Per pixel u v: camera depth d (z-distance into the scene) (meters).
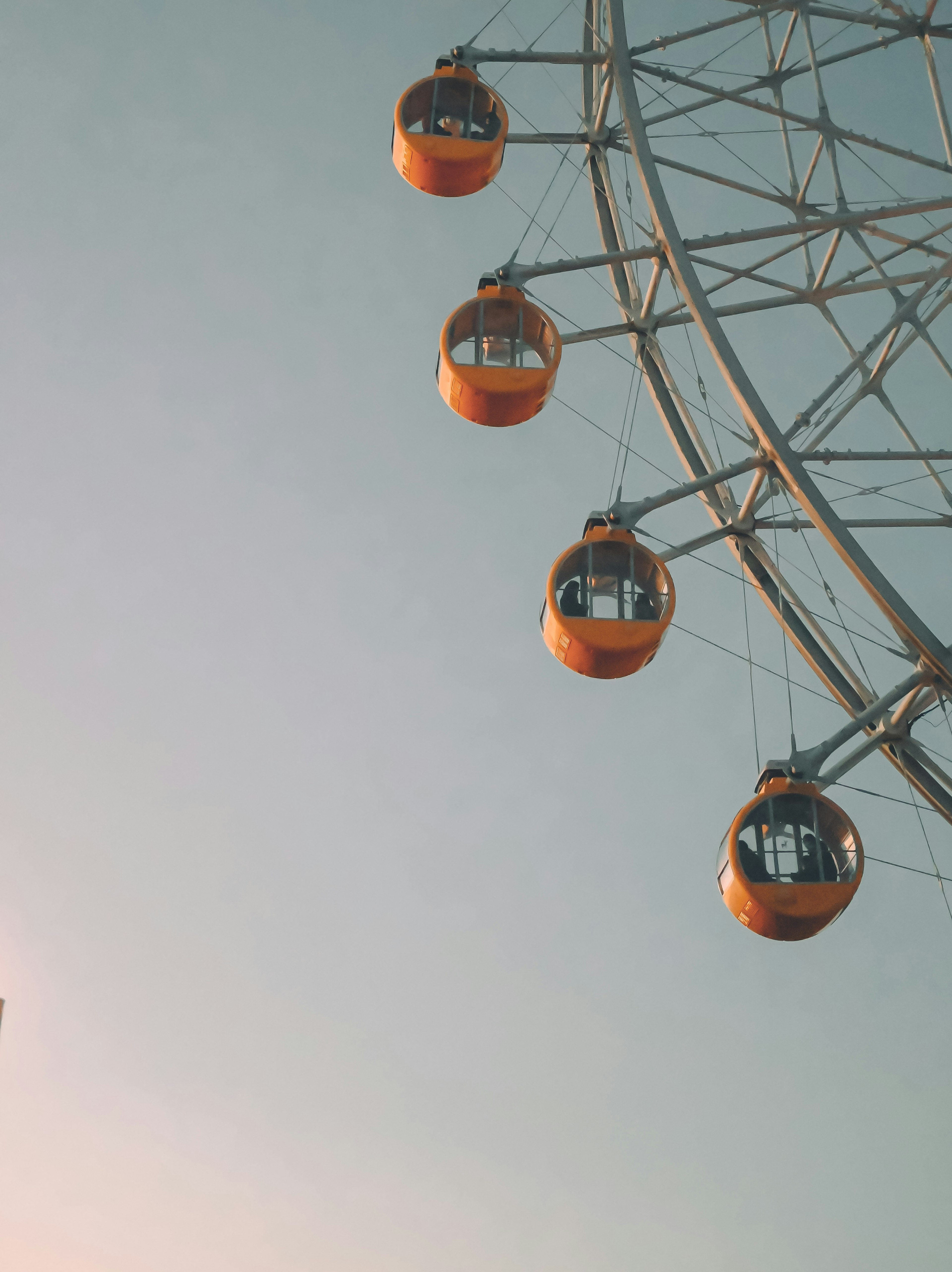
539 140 23.16
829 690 21.11
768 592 21.56
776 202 21.89
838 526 17.50
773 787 17.94
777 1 21.73
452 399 20.05
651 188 20.06
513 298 20.33
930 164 20.92
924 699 18.41
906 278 20.50
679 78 21.06
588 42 23.91
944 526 18.66
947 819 19.38
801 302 20.98
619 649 18.39
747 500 20.45
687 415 22.33
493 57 22.61
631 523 19.34
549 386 19.94
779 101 22.45
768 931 17.47
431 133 22.14
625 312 22.55
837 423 18.89
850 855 17.41
